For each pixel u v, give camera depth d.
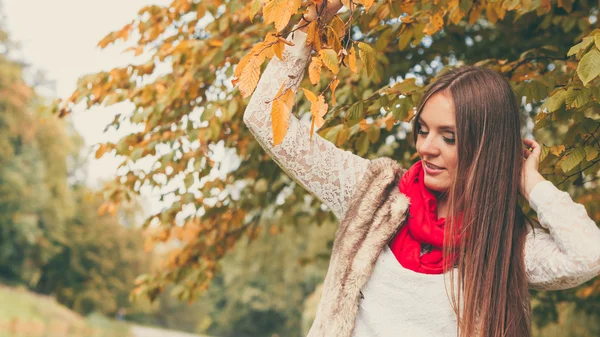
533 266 1.57
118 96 4.02
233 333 51.12
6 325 29.84
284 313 44.53
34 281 39.25
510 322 1.56
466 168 1.59
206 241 5.09
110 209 4.80
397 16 2.81
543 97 2.58
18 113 32.62
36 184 36.06
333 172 1.72
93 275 45.72
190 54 3.80
